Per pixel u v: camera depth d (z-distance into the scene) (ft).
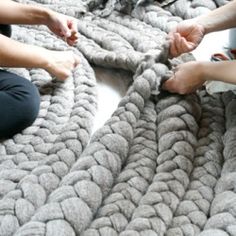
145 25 4.39
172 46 3.41
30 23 3.84
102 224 2.45
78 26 4.40
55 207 2.46
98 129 3.06
